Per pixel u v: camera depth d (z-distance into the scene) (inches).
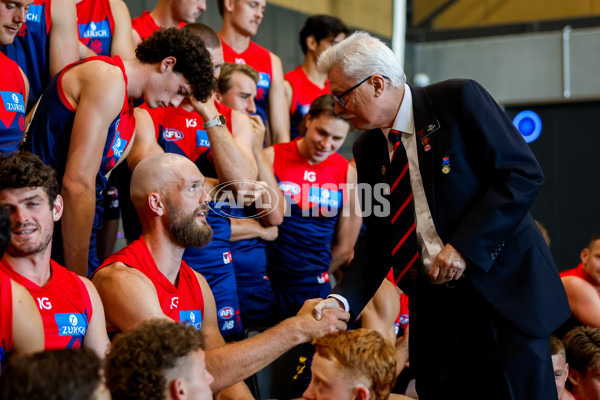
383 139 101.0
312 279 155.1
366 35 96.3
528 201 88.6
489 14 323.3
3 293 82.2
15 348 83.1
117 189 132.8
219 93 152.0
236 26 180.5
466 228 88.5
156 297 99.7
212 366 91.4
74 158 105.2
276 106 185.2
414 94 95.7
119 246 157.4
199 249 131.3
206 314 109.3
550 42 315.9
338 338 80.0
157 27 163.0
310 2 231.1
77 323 91.4
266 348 92.4
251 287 146.6
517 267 93.0
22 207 88.3
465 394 97.4
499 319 94.3
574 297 158.1
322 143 153.0
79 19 145.2
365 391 76.9
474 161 92.7
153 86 114.6
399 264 97.1
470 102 91.6
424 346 102.2
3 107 106.1
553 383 93.4
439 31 324.2
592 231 314.0
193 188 104.1
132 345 70.0
